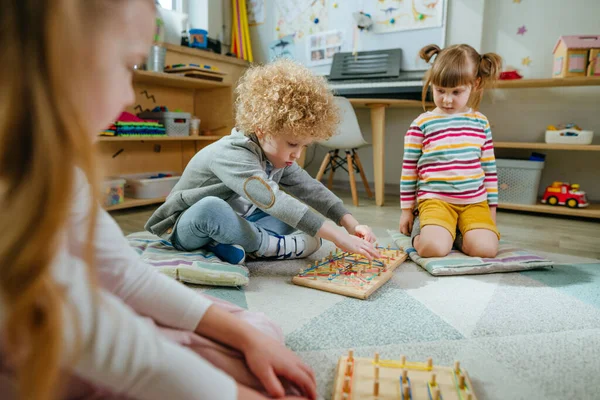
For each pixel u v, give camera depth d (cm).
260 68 117
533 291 109
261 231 126
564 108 249
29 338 30
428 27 268
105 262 48
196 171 126
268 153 116
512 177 233
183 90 277
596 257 145
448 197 149
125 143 244
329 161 287
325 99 110
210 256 122
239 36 325
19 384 31
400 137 295
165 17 254
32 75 28
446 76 146
